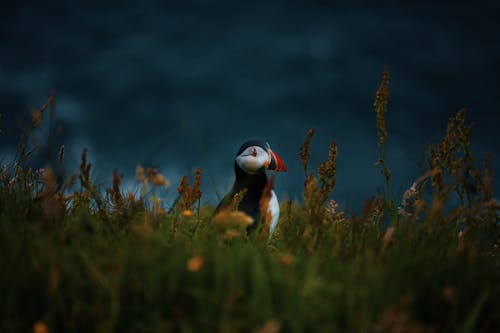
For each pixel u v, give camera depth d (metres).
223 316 3.42
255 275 3.66
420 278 3.88
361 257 4.29
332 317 3.48
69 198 5.10
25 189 5.16
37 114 4.62
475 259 4.56
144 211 5.15
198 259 3.53
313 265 3.87
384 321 3.20
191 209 5.31
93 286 3.78
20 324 3.60
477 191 5.10
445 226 4.91
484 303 3.85
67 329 3.61
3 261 3.95
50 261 3.80
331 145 5.07
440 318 3.75
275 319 3.48
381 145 5.20
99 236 4.39
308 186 4.75
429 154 5.34
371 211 5.14
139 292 3.74
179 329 3.56
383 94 5.13
